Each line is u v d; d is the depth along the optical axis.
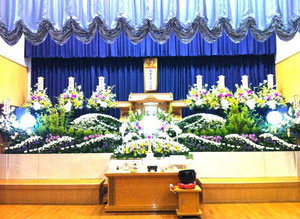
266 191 4.67
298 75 7.04
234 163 5.14
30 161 5.23
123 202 4.27
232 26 5.02
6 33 5.00
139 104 7.34
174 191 3.97
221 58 8.44
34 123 6.17
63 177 5.20
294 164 5.16
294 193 4.67
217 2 5.02
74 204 4.68
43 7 5.03
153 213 4.14
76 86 8.23
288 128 5.76
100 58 8.46
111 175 4.23
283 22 5.01
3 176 5.22
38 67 8.41
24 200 4.73
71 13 5.01
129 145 5.07
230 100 6.91
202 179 4.95
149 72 8.02
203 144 5.45
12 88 7.48
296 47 7.11
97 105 7.27
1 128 5.63
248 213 4.09
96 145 5.44
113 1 5.06
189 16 5.02
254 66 8.41
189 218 3.91
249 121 5.96
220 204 4.58
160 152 5.05
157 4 5.02
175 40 8.11
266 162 5.14
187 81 8.43
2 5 5.00
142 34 4.98
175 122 6.59
